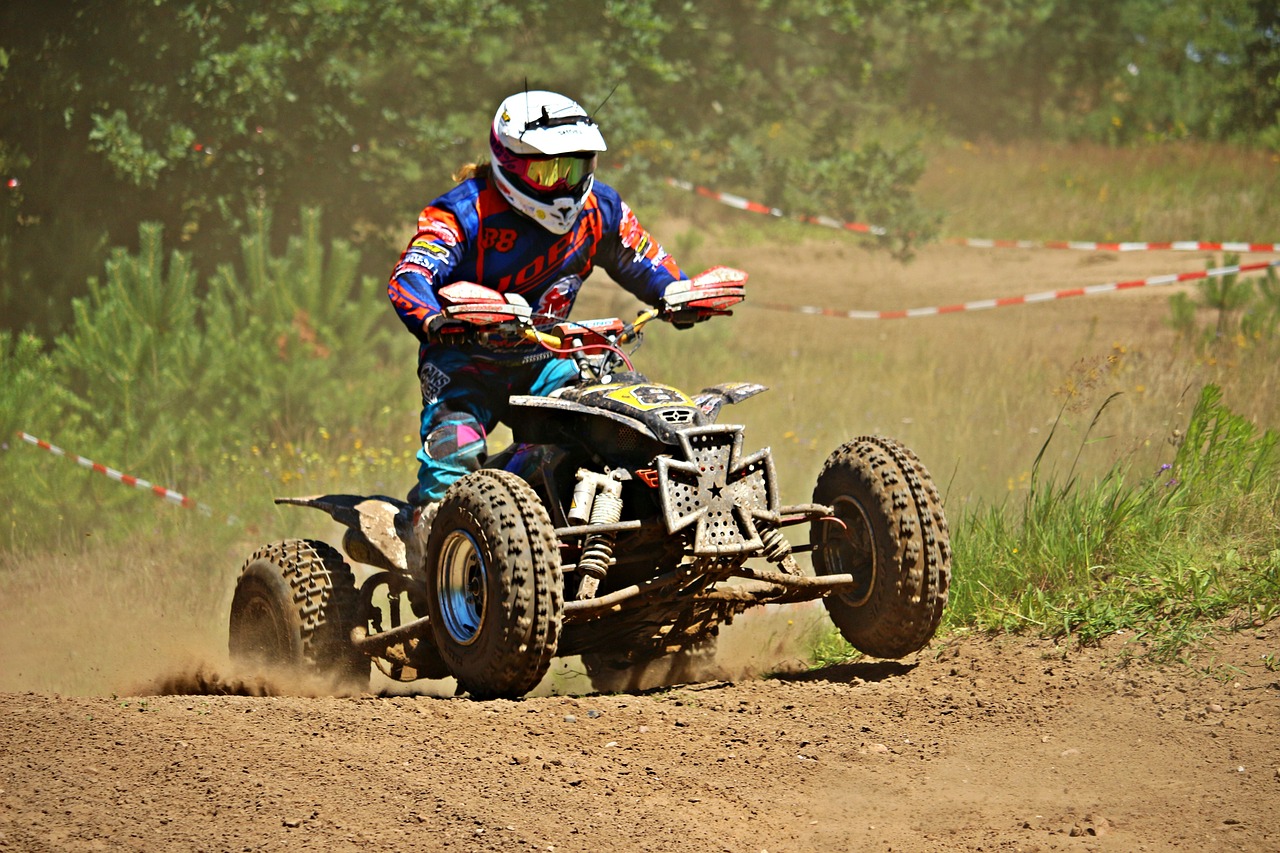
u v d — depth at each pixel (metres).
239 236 44.62
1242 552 17.09
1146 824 10.81
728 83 53.59
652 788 11.75
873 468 15.00
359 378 36.38
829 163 55.34
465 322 14.47
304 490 30.22
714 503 14.04
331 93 45.22
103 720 12.89
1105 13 104.88
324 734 12.78
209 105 42.16
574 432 14.84
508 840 10.49
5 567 27.06
